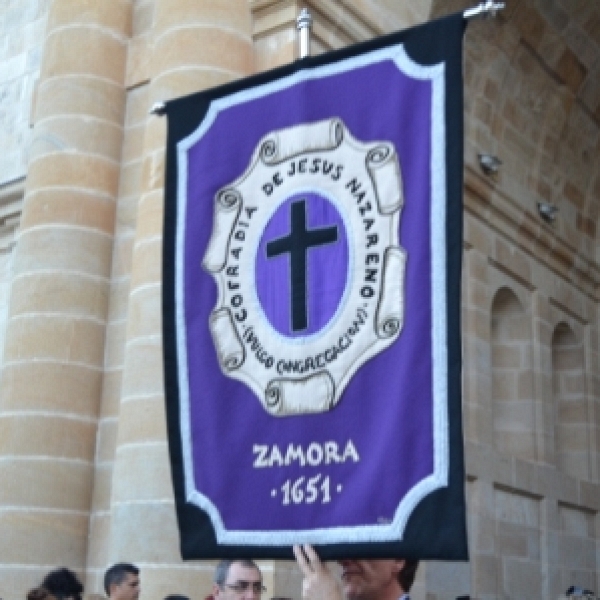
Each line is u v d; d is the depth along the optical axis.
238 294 4.59
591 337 16.08
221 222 4.81
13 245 13.39
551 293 15.27
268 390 4.28
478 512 12.12
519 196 14.72
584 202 16.59
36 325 9.95
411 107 4.38
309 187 4.56
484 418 12.84
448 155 4.17
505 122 14.60
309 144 4.64
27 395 9.69
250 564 4.86
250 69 9.73
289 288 4.41
